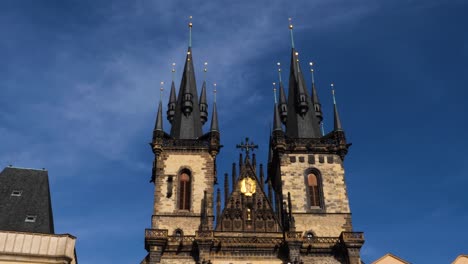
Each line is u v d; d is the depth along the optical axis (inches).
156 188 3056.1
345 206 3041.3
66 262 2316.7
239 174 3137.3
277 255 2849.4
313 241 2891.2
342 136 3238.2
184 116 3427.7
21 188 2640.3
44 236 2342.5
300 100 3501.5
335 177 3134.8
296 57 3759.8
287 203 3036.4
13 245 2285.9
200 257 2758.4
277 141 3213.6
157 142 3176.7
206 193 3024.1
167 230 2842.0
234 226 2957.7
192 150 3193.9
